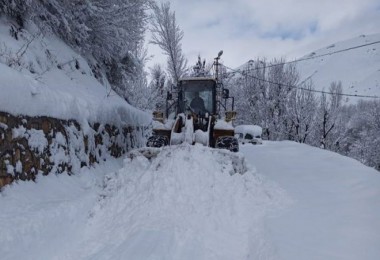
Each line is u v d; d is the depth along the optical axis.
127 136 9.99
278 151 13.05
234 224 4.68
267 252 3.69
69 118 6.26
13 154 4.52
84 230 4.51
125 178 5.54
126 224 4.50
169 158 5.48
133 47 13.00
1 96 4.25
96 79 10.26
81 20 9.87
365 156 38.69
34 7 7.78
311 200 5.49
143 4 12.19
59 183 5.45
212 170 5.45
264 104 30.19
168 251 3.69
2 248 3.24
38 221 3.79
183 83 8.94
